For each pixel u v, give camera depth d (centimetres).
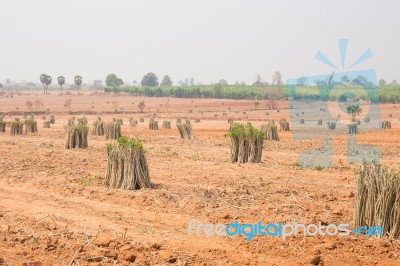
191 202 1591
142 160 1852
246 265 1077
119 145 1867
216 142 4088
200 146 3709
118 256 1102
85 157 2850
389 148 3459
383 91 10844
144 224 1381
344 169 2350
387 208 1242
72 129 3472
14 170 2278
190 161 2675
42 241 1206
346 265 1073
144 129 6200
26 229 1323
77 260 1073
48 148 3428
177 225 1368
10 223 1391
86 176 2134
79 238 1241
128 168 1831
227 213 1448
